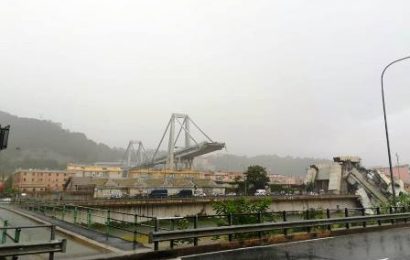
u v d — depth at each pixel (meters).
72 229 17.58
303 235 15.09
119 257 10.33
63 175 147.38
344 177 118.75
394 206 23.11
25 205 40.50
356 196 100.25
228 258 10.79
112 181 100.94
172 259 10.74
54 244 9.26
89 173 153.12
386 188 103.44
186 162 166.00
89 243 12.77
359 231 17.70
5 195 89.81
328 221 16.42
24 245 8.73
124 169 166.88
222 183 134.00
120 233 19.34
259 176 121.31
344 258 10.80
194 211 65.50
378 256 11.15
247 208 15.53
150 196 74.06
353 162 125.38
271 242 13.84
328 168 130.50
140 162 194.38
